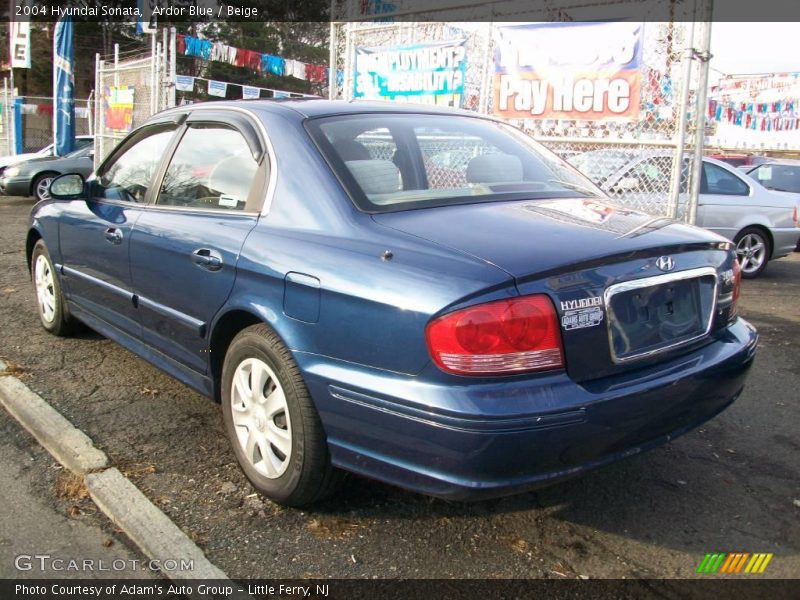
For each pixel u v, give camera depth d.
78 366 4.87
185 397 4.40
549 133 7.46
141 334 4.07
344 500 3.25
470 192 3.28
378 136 3.45
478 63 7.93
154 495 3.26
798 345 5.80
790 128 24.44
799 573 2.81
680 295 2.92
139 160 4.37
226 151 3.64
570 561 2.86
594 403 2.50
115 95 13.13
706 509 3.27
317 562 2.82
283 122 3.42
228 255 3.23
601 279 2.62
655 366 2.79
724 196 9.24
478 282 2.44
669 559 2.89
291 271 2.91
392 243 2.75
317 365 2.81
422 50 8.34
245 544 2.92
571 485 3.45
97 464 3.47
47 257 5.20
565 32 7.18
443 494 2.55
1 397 4.35
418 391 2.50
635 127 6.97
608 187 7.23
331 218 2.98
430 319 2.46
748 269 9.31
